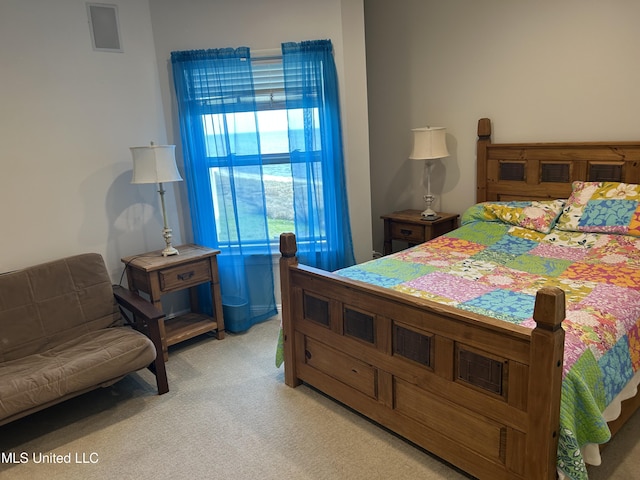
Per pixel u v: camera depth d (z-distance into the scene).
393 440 2.24
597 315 1.96
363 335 2.22
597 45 3.12
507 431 1.71
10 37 2.76
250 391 2.73
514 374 1.64
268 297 3.74
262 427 2.39
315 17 3.44
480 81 3.70
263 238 3.59
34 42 2.86
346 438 2.27
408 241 3.93
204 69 3.35
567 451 1.60
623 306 2.06
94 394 2.78
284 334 2.69
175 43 3.43
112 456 2.23
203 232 3.56
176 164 3.28
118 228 3.35
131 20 3.27
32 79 2.87
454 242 3.17
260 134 3.60
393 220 3.99
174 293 3.67
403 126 4.25
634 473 1.95
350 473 2.04
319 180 3.62
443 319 1.83
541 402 1.56
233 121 3.42
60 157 3.03
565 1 3.19
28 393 2.19
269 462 2.14
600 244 2.79
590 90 3.20
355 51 3.58
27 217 2.93
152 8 3.37
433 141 3.65
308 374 2.63
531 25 3.37
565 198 3.35
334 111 3.54
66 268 2.86
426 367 1.96
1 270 2.87
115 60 3.22
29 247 2.96
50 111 2.96
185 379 2.90
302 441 2.27
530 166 3.49
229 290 3.59
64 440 2.37
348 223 3.77
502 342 1.65
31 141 2.90
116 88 3.24
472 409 1.82
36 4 2.84
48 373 2.29
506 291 2.27
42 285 2.75
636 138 3.07
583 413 1.66
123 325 3.18
